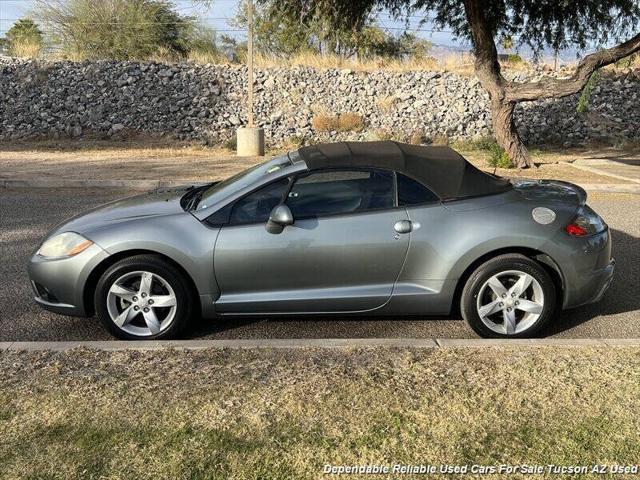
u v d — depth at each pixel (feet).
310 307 16.03
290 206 15.97
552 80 50.55
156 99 83.97
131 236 15.75
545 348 14.38
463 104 83.56
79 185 42.34
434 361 13.74
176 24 103.04
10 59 88.89
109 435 10.91
